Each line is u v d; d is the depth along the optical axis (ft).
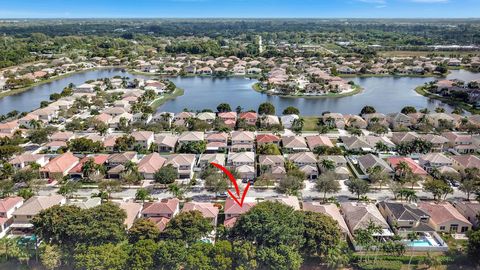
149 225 273.13
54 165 409.69
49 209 273.33
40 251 262.26
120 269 239.50
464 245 287.89
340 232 279.28
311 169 413.39
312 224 266.16
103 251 242.37
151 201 355.36
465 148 481.05
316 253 268.21
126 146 477.36
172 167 399.44
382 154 472.85
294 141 486.38
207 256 247.91
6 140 487.61
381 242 282.36
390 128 590.14
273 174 402.11
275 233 252.62
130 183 394.11
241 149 485.97
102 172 407.44
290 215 271.90
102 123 567.18
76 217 264.72
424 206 334.24
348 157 464.65
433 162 425.69
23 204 320.09
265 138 501.56
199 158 452.76
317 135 522.88
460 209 338.13
